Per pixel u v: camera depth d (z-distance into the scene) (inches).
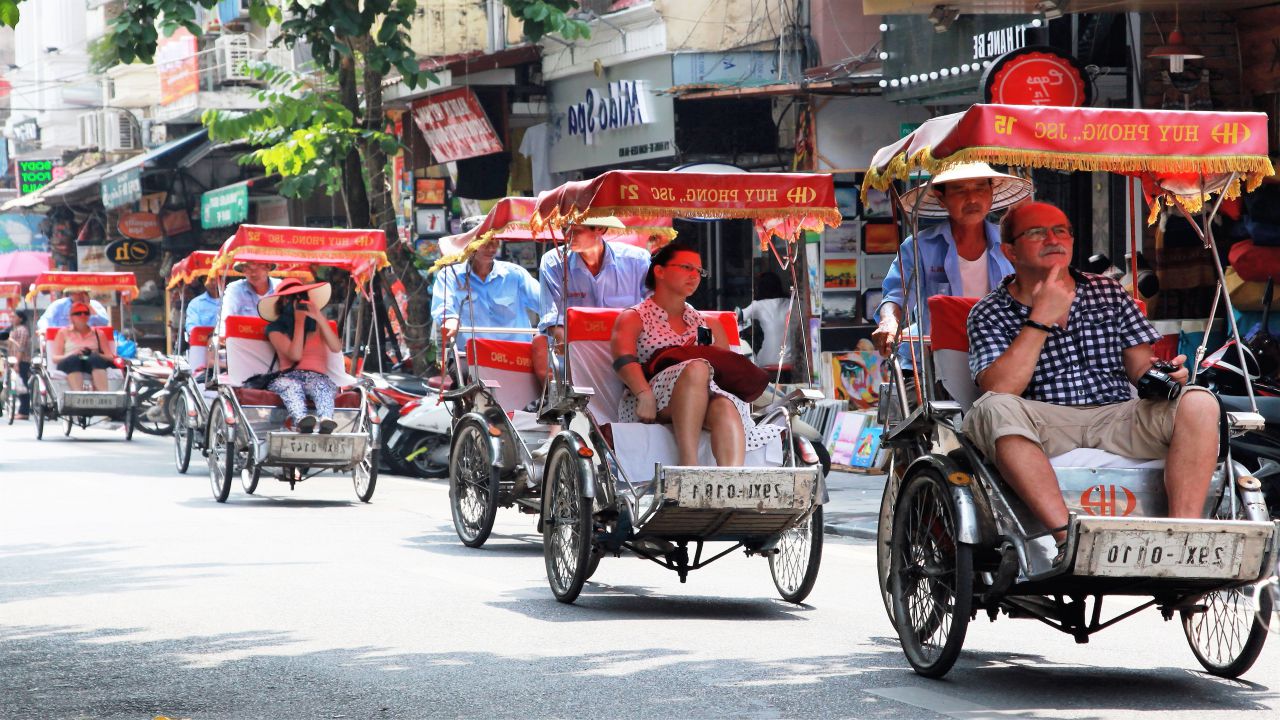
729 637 520.7
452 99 1549.0
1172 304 994.1
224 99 2207.2
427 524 855.7
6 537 786.2
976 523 431.8
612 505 566.6
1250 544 406.3
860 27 1229.7
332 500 991.6
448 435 1157.1
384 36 1358.3
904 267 552.4
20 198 2758.4
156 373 1616.6
